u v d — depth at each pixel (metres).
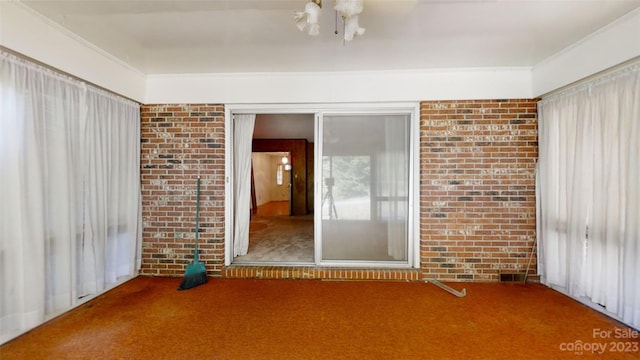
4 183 1.92
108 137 2.82
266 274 3.28
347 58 2.90
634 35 2.06
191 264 3.13
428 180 3.21
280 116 5.64
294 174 8.04
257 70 3.22
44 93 2.17
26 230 2.01
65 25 2.24
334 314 2.44
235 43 2.58
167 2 1.96
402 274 3.20
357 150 3.40
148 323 2.29
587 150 2.50
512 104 3.14
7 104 1.93
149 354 1.91
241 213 3.81
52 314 2.35
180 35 2.43
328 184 3.42
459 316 2.41
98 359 1.86
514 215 3.17
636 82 2.08
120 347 1.98
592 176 2.46
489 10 2.06
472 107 3.17
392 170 3.39
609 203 2.28
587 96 2.49
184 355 1.90
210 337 2.10
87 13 2.08
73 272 2.40
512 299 2.73
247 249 3.92
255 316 2.41
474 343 2.03
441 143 3.20
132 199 3.16
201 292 2.90
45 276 2.19
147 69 3.17
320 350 1.95
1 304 1.93
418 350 1.96
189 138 3.33
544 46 2.62
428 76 3.19
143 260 3.38
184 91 3.33
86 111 2.54
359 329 2.21
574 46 2.56
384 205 3.40
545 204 2.99
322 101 3.27
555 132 2.88
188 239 3.35
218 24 2.26
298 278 3.27
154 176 3.35
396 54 2.80
